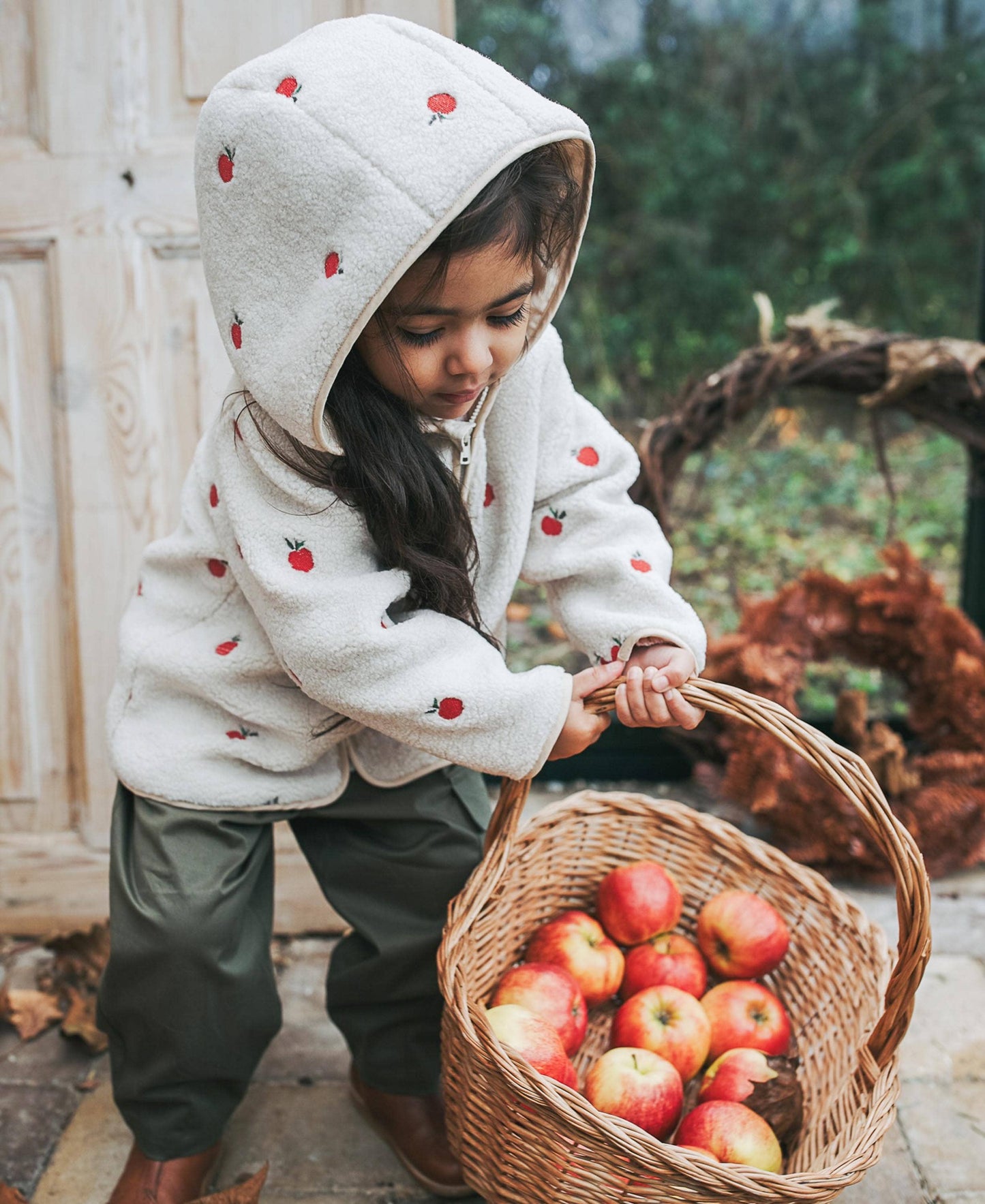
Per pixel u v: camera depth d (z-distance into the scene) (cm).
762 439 334
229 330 104
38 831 188
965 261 389
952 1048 158
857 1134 103
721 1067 126
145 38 165
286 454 108
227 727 122
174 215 169
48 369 175
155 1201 123
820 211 379
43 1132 143
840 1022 129
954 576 312
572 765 238
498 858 117
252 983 123
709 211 372
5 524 178
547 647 277
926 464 340
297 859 185
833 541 324
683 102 359
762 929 136
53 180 168
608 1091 117
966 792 200
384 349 101
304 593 107
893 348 216
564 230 109
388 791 129
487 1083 106
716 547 321
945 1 363
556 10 337
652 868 143
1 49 166
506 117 93
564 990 127
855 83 369
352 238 93
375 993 134
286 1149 141
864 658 226
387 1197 133
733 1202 98
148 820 121
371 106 93
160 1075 122
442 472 110
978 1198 132
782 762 200
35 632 183
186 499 125
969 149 378
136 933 117
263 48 165
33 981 175
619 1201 101
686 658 117
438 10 165
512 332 104
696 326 376
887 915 191
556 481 125
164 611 125
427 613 114
